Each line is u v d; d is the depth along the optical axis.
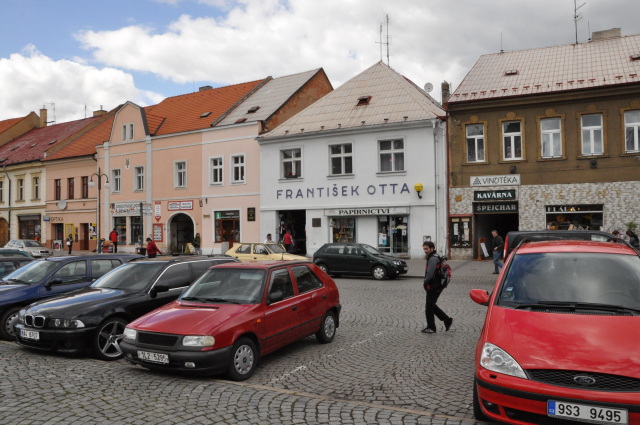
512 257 6.30
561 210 24.08
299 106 34.50
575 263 5.93
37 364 7.72
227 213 32.88
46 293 10.12
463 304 13.21
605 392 4.25
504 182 25.02
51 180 43.16
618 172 23.11
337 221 29.00
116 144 38.47
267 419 5.28
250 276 8.03
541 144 24.48
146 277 9.22
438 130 26.25
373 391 6.34
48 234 43.38
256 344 7.32
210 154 33.62
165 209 35.72
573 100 23.77
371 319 11.31
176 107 39.53
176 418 5.32
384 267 19.95
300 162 30.25
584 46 27.44
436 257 9.72
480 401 4.82
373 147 27.81
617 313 5.13
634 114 23.06
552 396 4.34
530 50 28.75
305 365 7.62
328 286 9.33
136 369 7.36
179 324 6.88
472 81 26.98
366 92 30.69
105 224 39.16
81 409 5.61
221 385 6.48
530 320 5.06
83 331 7.97
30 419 5.32
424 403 5.86
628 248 6.27
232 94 37.72
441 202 26.16
